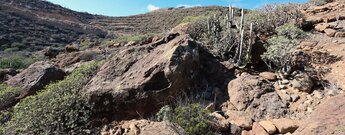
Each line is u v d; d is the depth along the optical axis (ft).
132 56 23.07
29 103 22.12
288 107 18.44
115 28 163.84
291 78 20.48
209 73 21.84
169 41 24.29
